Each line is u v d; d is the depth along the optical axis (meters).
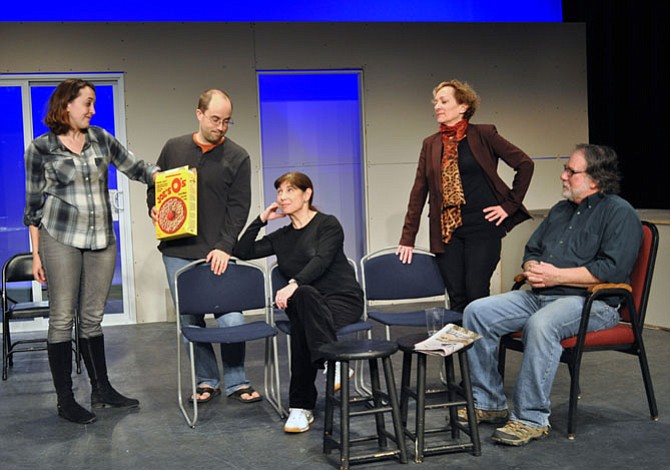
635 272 3.72
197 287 4.15
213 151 4.16
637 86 7.49
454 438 3.50
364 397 3.64
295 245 4.12
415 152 7.48
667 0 7.10
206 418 3.97
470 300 4.26
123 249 7.03
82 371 5.15
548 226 3.91
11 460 3.45
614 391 4.19
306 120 7.36
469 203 4.25
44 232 3.89
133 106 6.95
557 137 7.76
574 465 3.15
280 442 3.56
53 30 6.81
